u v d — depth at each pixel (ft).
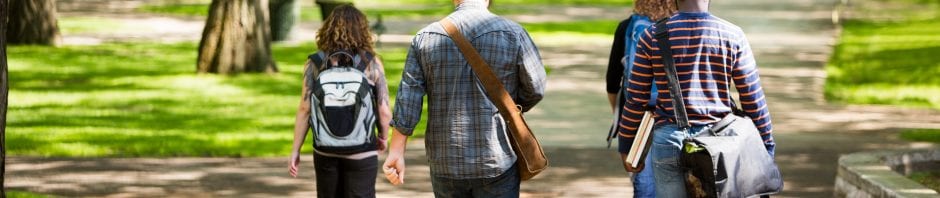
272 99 71.10
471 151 22.71
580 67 91.66
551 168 44.32
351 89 27.89
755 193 22.76
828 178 42.14
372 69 28.35
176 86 77.51
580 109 64.85
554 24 140.26
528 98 22.89
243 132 56.08
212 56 84.38
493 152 22.71
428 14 160.15
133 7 164.55
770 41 117.29
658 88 23.21
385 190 39.88
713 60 22.79
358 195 28.45
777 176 23.03
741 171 22.44
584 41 118.42
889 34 125.90
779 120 61.05
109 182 41.47
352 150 28.14
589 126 57.67
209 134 55.01
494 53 22.43
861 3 179.22
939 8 167.84
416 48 22.84
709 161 22.20
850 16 154.61
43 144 50.55
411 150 49.08
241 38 84.74
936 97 72.69
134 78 81.92
